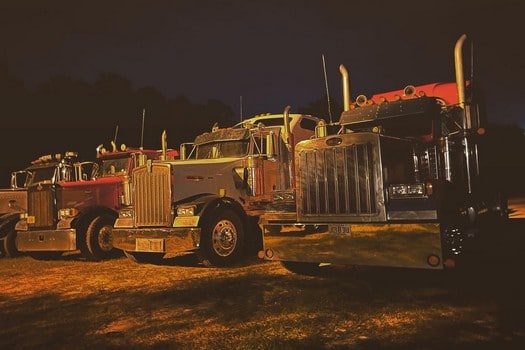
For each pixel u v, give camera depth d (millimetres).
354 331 4953
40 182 13156
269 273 8398
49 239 11820
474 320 5121
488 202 7707
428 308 5629
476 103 7812
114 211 12039
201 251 9180
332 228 6918
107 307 6590
